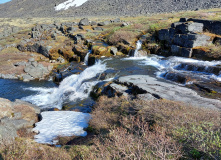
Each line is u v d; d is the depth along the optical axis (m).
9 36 35.03
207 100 7.70
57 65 21.22
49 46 24.25
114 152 3.97
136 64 16.02
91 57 19.45
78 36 26.19
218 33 15.38
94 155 4.46
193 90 9.49
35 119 9.35
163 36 18.61
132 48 19.55
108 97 10.62
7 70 19.44
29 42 28.16
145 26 25.45
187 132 4.36
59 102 12.62
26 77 18.50
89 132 7.39
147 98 8.05
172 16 31.67
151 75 13.02
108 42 22.64
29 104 10.91
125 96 9.31
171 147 3.93
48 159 4.59
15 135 6.80
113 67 15.55
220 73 10.80
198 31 16.42
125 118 6.41
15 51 26.78
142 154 3.84
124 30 25.31
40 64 20.38
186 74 11.45
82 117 9.20
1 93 14.92
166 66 14.70
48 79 18.55
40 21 55.31
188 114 5.38
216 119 5.04
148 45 19.36
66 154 4.88
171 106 6.43
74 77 16.27
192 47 14.83
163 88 9.46
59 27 34.69
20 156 4.61
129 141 4.30
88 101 11.66
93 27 32.78
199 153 3.62
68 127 8.12
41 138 7.17
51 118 9.30
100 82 12.83
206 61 13.32
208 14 25.30
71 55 22.17
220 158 3.31
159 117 5.59
